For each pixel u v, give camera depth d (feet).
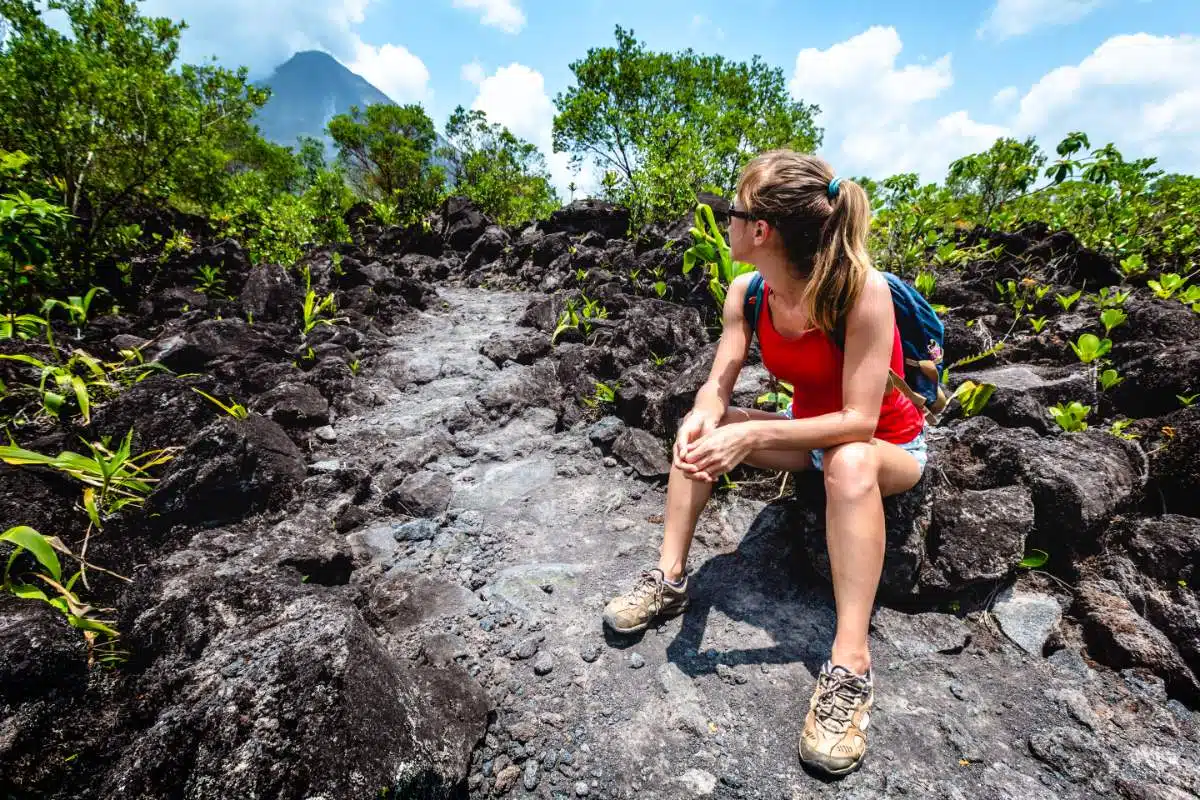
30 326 10.37
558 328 13.28
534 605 6.04
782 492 7.54
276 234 21.29
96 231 15.20
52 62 14.25
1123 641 5.11
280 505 7.23
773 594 6.06
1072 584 5.92
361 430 9.55
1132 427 7.46
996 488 6.32
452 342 13.92
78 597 5.61
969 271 13.92
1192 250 14.26
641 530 7.36
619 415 10.00
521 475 8.70
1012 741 4.49
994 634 5.53
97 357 10.25
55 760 4.10
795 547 6.50
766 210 4.48
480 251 22.72
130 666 4.97
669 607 5.65
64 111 14.69
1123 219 15.58
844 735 4.24
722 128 32.22
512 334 14.16
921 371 5.15
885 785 4.16
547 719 4.75
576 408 10.39
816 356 5.01
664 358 11.47
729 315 5.68
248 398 9.83
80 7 17.26
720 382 5.63
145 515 6.57
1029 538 6.15
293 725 3.79
